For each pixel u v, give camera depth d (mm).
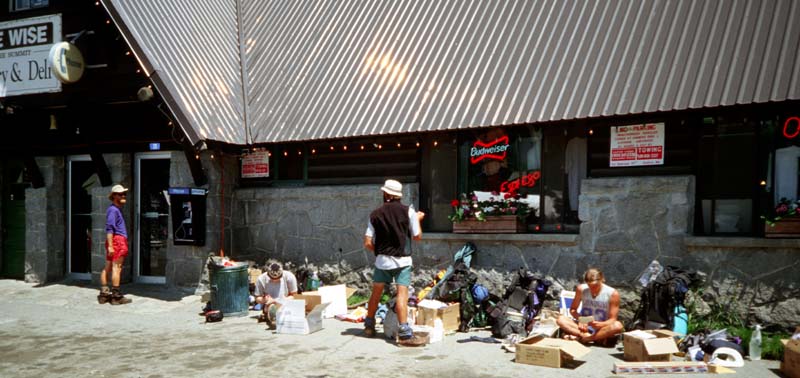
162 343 7062
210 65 10750
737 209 7352
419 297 8297
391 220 7062
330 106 9820
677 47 7785
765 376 5648
